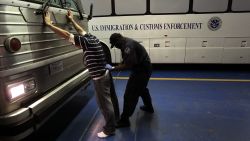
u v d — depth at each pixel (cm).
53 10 285
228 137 312
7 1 202
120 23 638
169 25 618
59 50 301
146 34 635
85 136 321
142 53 327
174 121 362
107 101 301
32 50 238
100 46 291
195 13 601
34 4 243
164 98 461
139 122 362
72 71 345
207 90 503
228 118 368
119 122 346
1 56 198
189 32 615
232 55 617
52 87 282
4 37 200
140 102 445
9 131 209
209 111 396
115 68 315
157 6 612
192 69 700
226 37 605
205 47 620
